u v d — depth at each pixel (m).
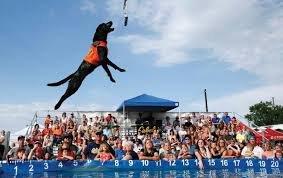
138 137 17.45
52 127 16.72
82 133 16.17
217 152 14.00
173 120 21.91
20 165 11.54
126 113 21.56
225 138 17.70
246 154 14.41
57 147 15.80
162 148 13.92
